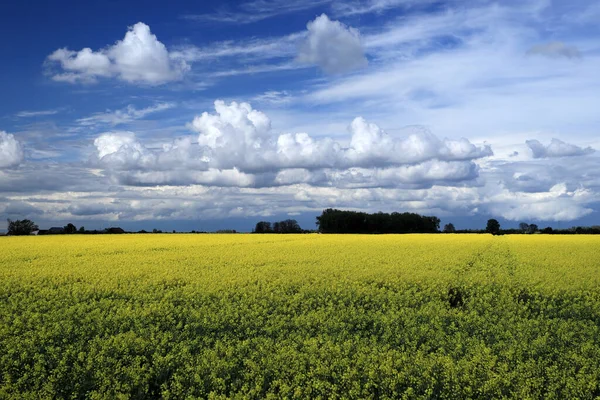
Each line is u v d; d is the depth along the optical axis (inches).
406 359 382.6
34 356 403.9
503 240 1809.8
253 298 633.6
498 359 393.1
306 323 506.6
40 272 865.5
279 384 352.8
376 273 825.5
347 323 517.7
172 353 415.2
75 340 464.1
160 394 358.9
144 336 462.9
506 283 742.5
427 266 933.2
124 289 706.8
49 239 1867.6
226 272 855.7
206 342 448.5
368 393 336.5
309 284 740.0
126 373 367.9
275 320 521.7
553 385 335.9
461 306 631.8
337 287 709.3
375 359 379.9
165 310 568.1
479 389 329.1
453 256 1120.2
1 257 1110.4
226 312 550.0
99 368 379.6
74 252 1230.9
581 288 712.4
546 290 687.1
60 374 363.3
